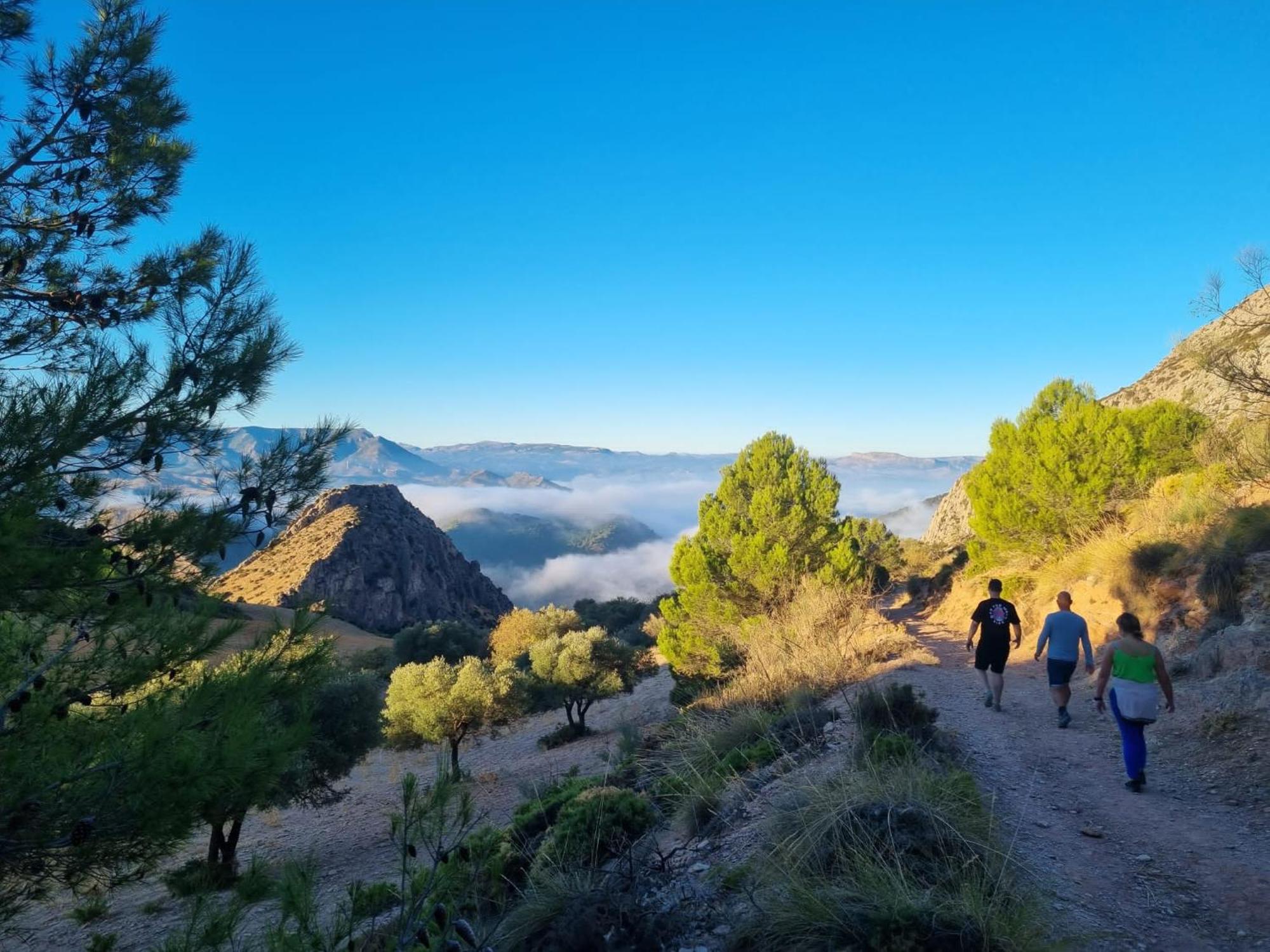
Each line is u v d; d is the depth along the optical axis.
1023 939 3.99
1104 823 6.12
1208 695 8.96
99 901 4.40
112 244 6.14
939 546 51.78
